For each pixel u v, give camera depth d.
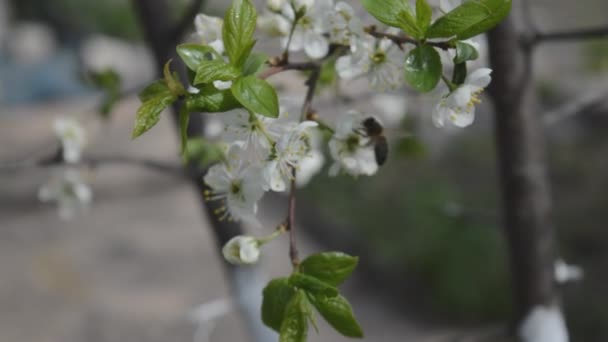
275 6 0.49
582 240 1.78
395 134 0.56
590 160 2.03
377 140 0.49
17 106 3.59
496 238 1.85
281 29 0.49
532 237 0.61
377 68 0.48
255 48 0.50
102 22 4.17
